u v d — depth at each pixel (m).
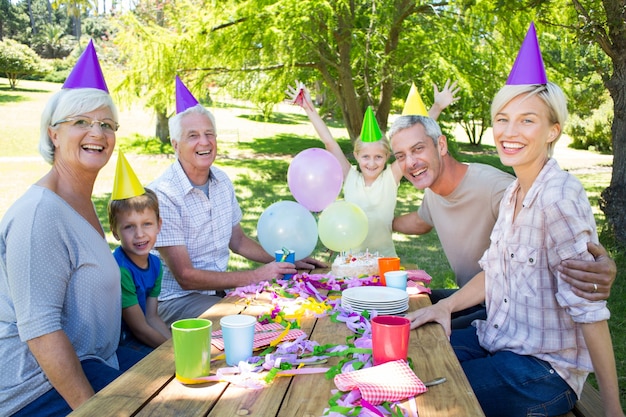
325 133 4.21
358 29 11.38
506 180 2.77
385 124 13.15
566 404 1.99
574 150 20.89
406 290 2.51
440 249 6.82
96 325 2.15
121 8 11.92
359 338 1.88
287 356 1.69
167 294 3.17
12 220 1.97
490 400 1.98
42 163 14.03
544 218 1.99
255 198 10.12
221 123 24.44
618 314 4.44
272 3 10.95
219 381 1.56
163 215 3.01
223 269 3.33
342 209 3.18
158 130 17.75
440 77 12.15
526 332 2.06
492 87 12.45
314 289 2.54
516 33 11.23
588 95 19.80
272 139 20.72
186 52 11.67
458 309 2.28
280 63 12.46
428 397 1.44
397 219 3.68
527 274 2.04
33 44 46.56
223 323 1.69
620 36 6.26
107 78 12.10
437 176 2.85
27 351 1.97
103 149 2.19
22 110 23.08
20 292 1.90
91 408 1.39
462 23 11.39
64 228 2.02
